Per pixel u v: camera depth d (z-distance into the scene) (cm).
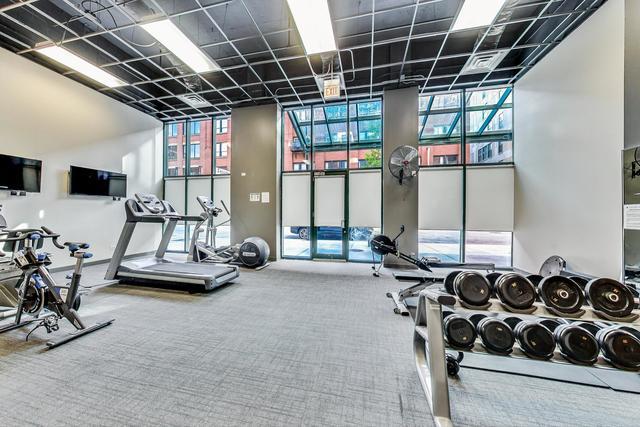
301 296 373
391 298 364
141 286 412
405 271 518
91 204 546
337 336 255
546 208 430
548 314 166
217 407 161
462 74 491
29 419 150
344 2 371
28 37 412
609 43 316
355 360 214
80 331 250
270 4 377
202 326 274
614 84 311
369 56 472
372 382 186
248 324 280
